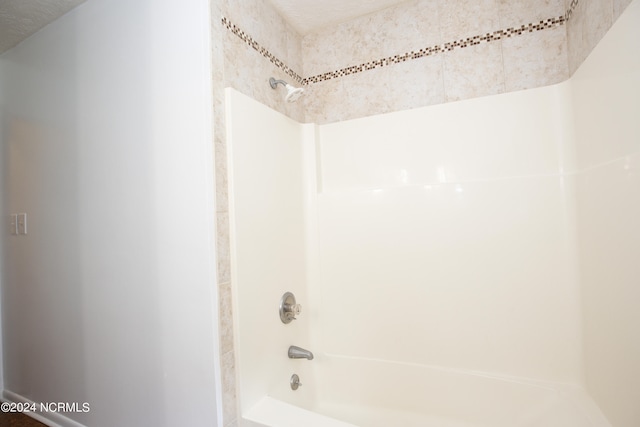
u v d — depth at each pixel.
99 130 1.27
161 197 1.11
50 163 1.43
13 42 1.56
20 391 1.58
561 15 1.25
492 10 1.35
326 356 1.52
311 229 1.57
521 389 1.21
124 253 1.20
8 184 1.62
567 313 1.18
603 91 0.93
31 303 1.52
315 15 1.56
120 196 1.21
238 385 1.07
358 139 1.54
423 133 1.42
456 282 1.33
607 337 0.96
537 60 1.28
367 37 1.58
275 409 1.10
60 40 1.40
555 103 1.22
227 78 1.13
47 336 1.46
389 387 1.41
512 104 1.28
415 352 1.39
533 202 1.23
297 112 1.63
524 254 1.24
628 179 0.82
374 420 1.41
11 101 1.60
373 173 1.51
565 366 1.18
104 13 1.26
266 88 1.38
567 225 1.19
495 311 1.28
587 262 1.09
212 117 1.03
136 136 1.17
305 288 1.53
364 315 1.48
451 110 1.38
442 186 1.37
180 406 1.07
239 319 1.08
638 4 0.74
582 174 1.11
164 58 1.11
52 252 1.43
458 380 1.31
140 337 1.16
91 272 1.29
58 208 1.40
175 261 1.08
